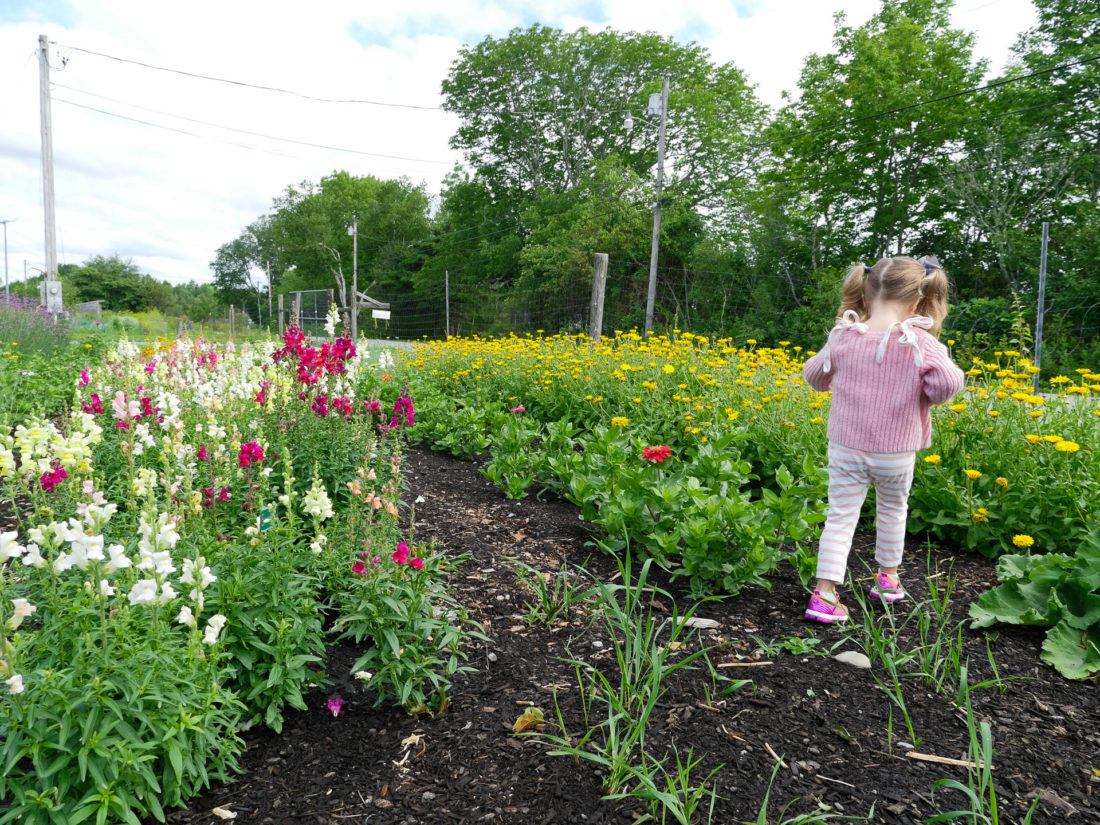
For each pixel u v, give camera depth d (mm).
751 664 2658
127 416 3236
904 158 25453
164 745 1837
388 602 2432
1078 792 1934
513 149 40812
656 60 37750
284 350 4820
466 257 43719
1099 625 2707
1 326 12422
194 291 130125
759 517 3475
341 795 1980
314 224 63562
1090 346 15953
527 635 2947
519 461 5211
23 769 1817
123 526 2768
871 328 3170
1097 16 21500
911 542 4180
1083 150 21219
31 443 2619
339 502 4035
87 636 1806
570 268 29406
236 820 1874
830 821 1816
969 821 1809
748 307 25094
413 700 2418
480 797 1959
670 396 6711
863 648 2766
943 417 4672
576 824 1837
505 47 38500
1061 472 3906
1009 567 3176
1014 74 22891
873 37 25375
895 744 2156
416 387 8289
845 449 3119
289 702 2338
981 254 22609
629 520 3762
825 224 26906
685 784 1869
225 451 3768
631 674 2570
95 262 99188
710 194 29516
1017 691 2471
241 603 2297
